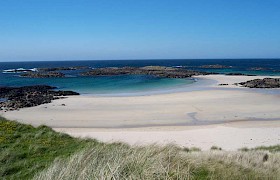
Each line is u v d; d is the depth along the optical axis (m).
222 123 23.38
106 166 5.27
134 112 28.06
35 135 10.16
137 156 5.74
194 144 16.78
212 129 21.09
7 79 69.69
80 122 24.33
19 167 6.73
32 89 47.31
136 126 22.70
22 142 9.22
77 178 4.97
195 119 24.84
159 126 22.55
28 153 7.97
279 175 5.88
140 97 37.72
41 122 24.31
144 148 6.64
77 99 36.97
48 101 35.31
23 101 35.19
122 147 7.36
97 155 6.13
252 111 27.84
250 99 34.97
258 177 5.50
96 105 32.28
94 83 58.34
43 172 5.69
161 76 72.56
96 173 5.03
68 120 25.14
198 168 5.67
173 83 55.72
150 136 18.97
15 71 101.06
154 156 5.76
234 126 22.17
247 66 128.75
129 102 33.81
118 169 5.06
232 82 55.69
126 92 43.72
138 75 76.75
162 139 17.98
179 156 6.09
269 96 37.34
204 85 51.28
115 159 5.59
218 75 73.38
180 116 26.02
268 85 48.34
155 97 37.44
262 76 69.06
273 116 25.70
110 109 29.81
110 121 24.55
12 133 10.33
